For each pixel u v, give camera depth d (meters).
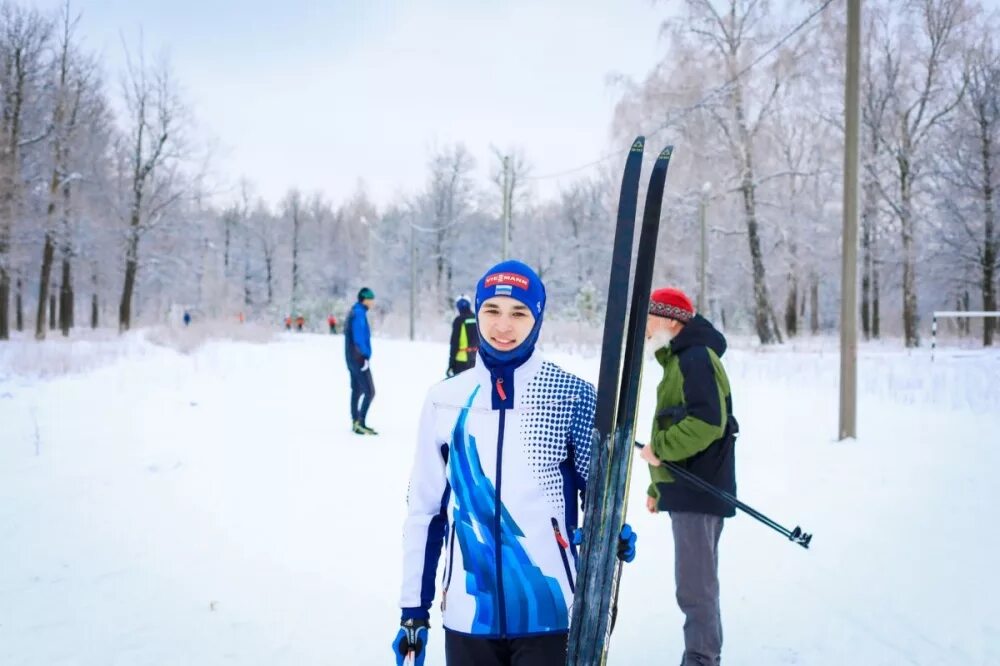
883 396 11.24
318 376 15.27
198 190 35.03
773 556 4.37
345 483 5.99
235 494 5.59
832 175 25.59
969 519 4.95
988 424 8.60
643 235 1.92
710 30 23.78
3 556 4.14
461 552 1.98
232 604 3.60
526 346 1.96
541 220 55.47
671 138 23.83
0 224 24.28
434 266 54.12
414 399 11.30
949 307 33.09
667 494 2.84
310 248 69.62
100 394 10.94
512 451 1.94
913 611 3.56
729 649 3.22
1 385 11.55
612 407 1.84
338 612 3.54
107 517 4.91
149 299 52.78
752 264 26.62
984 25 24.34
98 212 32.25
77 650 3.08
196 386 12.58
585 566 1.81
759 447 7.52
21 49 25.81
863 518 5.05
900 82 26.36
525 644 1.92
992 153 24.64
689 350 2.80
